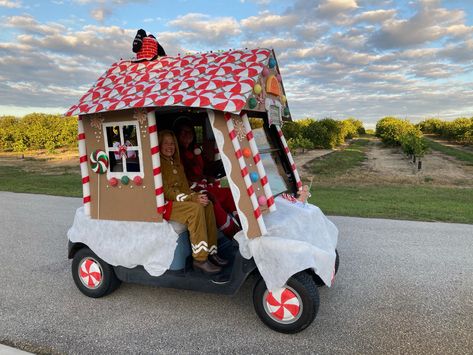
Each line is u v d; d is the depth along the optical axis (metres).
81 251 4.41
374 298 4.34
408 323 3.79
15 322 3.91
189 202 3.77
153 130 3.71
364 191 12.81
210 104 3.31
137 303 4.30
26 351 3.39
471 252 5.92
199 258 3.77
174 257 3.82
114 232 4.08
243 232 3.54
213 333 3.65
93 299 4.41
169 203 3.82
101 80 4.35
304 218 3.93
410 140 22.58
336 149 33.34
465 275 4.99
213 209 4.02
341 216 8.60
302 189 4.53
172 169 3.96
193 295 4.49
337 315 3.96
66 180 16.11
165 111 4.09
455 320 3.84
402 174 17.67
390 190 13.01
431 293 4.46
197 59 4.07
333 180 16.17
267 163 4.23
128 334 3.65
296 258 3.35
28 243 6.76
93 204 4.18
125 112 3.82
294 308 3.49
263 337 3.57
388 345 3.40
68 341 3.54
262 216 3.54
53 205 10.35
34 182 15.45
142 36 4.42
